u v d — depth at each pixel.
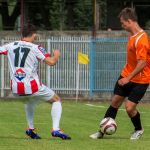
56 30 62.28
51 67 55.72
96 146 22.00
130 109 24.28
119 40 55.28
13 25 64.88
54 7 64.19
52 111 23.50
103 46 55.38
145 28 63.78
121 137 25.98
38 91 23.22
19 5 65.00
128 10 23.73
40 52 23.11
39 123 32.81
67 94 55.66
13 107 44.31
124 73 24.31
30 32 23.36
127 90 24.47
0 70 55.66
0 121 33.69
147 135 27.39
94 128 30.58
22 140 23.52
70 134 27.84
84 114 39.19
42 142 22.83
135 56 23.69
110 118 24.80
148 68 24.08
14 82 23.19
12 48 23.22
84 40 55.50
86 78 55.56
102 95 55.44
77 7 63.78
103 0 64.12
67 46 55.53
